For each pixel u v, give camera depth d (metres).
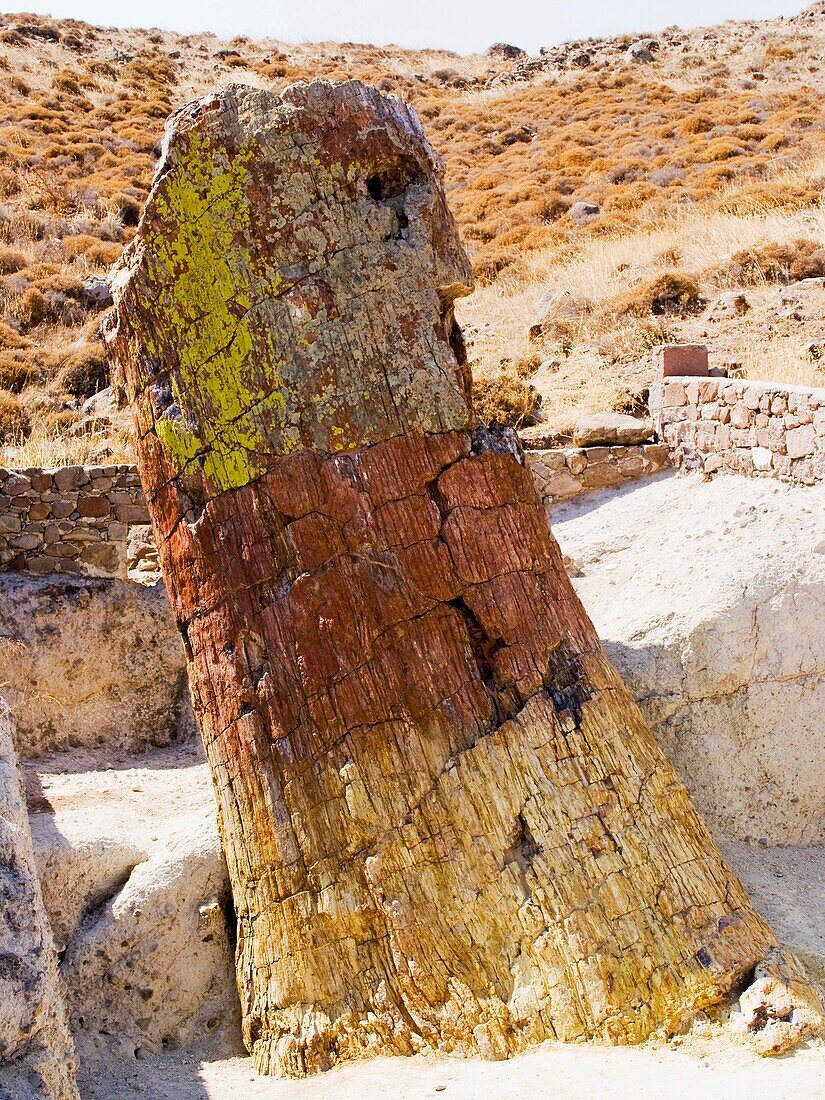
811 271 14.95
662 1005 3.91
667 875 4.20
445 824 4.20
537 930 4.05
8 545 7.87
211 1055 4.54
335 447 4.48
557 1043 3.87
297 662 4.41
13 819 4.00
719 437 8.46
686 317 14.41
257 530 4.54
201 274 4.61
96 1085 4.26
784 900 4.82
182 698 7.38
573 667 4.57
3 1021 3.40
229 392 4.58
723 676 5.32
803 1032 3.76
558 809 4.20
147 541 8.51
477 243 22.42
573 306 15.37
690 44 48.16
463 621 4.47
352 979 4.20
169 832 5.13
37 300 18.06
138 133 29.12
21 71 35.09
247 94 4.55
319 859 4.29
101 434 12.88
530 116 36.25
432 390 4.59
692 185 22.98
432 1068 3.87
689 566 6.11
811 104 30.66
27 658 6.95
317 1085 3.90
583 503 9.16
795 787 5.36
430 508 4.51
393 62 49.72
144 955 4.65
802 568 5.52
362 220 4.55
